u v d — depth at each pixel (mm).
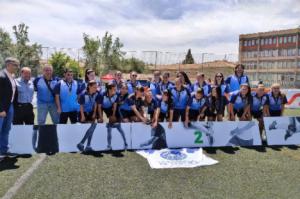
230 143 6992
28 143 6043
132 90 7930
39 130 6141
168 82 7797
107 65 36875
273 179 4699
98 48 36719
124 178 4641
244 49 66938
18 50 27984
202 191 4164
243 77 7883
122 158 5770
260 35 63875
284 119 7398
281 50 60344
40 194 3994
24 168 5066
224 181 4574
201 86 7492
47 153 6047
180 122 6816
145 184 4402
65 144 6211
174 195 4012
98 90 6758
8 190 4102
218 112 7465
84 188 4219
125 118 7016
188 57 27016
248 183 4504
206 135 6895
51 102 6750
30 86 6375
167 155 5973
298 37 57344
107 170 5020
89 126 6363
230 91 7848
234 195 4043
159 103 6781
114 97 6719
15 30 28578
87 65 36344
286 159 5887
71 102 6742
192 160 5680
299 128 7445
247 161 5699
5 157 5730
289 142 7312
